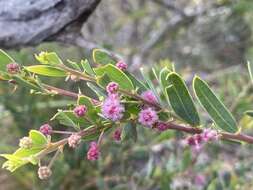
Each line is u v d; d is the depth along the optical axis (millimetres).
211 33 401
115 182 247
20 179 271
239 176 237
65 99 284
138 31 407
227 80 291
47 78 268
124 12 389
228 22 385
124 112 117
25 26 150
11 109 272
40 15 149
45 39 151
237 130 122
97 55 126
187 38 400
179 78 120
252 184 233
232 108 232
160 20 404
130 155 249
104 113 112
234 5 333
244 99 240
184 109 120
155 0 340
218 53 400
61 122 116
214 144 258
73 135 110
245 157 271
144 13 366
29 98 272
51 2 147
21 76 120
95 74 120
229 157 273
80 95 116
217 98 122
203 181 228
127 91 118
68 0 146
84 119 115
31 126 276
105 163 253
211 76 317
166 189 222
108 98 113
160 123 118
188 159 227
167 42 365
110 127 116
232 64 398
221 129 123
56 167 256
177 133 148
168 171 227
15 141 293
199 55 399
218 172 227
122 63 122
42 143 109
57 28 150
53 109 274
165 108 124
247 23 370
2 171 273
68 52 296
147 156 248
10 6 150
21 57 259
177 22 347
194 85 123
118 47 359
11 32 150
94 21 370
